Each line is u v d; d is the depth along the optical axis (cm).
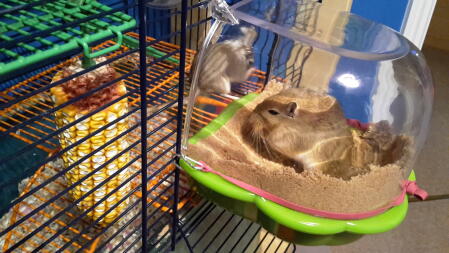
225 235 89
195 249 82
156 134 80
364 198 60
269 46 70
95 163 62
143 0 43
